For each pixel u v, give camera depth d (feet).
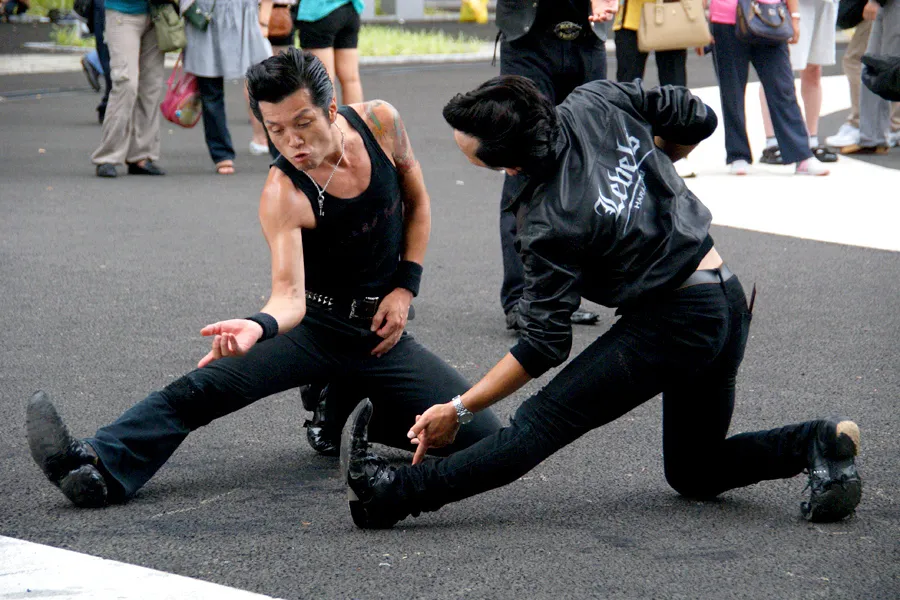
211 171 38.37
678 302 11.87
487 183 36.37
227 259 26.13
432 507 12.41
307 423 14.96
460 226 30.17
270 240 13.15
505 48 22.25
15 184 35.01
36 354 19.11
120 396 17.11
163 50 36.04
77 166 38.50
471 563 11.65
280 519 12.81
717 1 36.04
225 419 16.28
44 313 21.61
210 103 37.27
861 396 17.30
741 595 10.91
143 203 32.53
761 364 18.93
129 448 13.08
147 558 11.71
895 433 15.66
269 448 15.17
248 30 36.55
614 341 12.09
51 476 12.80
